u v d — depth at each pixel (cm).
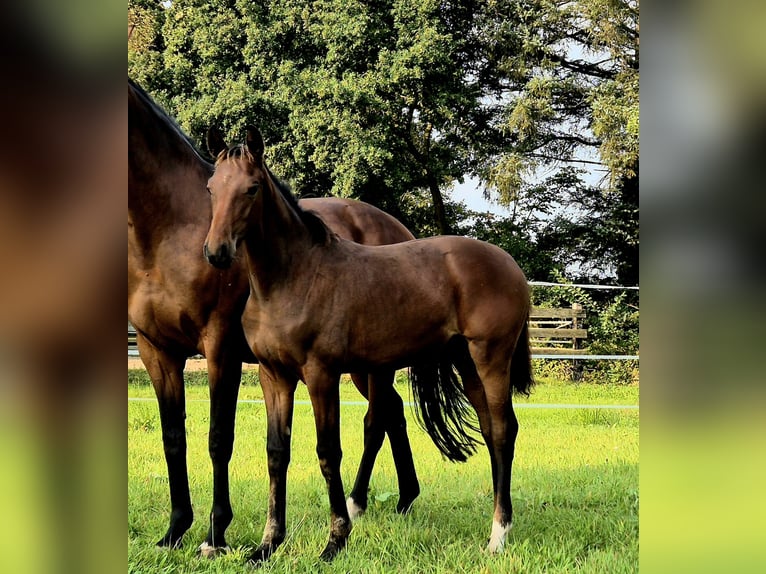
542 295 1617
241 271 417
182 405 433
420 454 698
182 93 1673
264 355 400
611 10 1639
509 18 1758
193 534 441
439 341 429
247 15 1608
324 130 1523
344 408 974
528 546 398
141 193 401
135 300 415
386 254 425
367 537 426
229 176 367
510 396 437
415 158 1705
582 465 629
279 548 397
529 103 1667
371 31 1565
